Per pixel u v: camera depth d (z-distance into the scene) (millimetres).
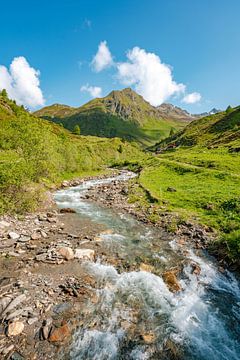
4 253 14320
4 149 37531
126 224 22031
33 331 8594
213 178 41156
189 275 13227
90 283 11883
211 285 12414
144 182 44156
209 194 29328
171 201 28891
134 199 31656
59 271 12758
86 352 8039
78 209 27047
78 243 16672
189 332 9211
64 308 9898
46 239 17062
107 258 14727
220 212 22734
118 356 8008
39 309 9688
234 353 8406
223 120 165125
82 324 9148
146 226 21609
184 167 54875
